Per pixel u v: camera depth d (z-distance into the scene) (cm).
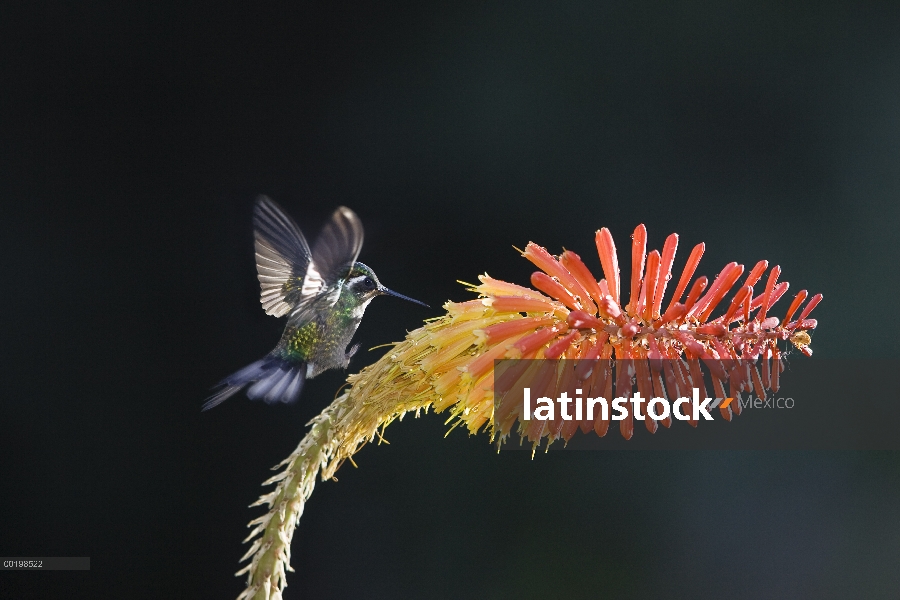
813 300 226
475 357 228
